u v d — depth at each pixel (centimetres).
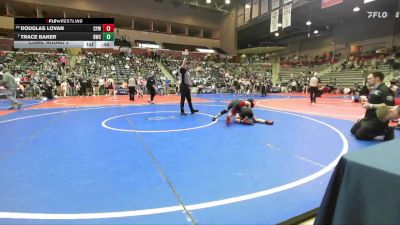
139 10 3475
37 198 275
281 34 3897
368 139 545
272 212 250
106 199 273
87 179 325
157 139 539
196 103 1399
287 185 311
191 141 523
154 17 3572
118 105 1262
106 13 3328
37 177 331
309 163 391
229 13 3791
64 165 377
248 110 729
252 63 3722
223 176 337
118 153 438
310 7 2522
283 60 4184
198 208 256
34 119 807
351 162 138
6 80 1074
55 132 611
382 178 124
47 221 232
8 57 2306
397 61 2477
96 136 568
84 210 251
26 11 3241
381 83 543
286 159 410
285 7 2173
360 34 3191
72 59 2606
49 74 2147
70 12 3259
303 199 277
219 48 4012
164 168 365
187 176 336
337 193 143
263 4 2661
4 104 1318
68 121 768
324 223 147
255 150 460
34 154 432
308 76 3139
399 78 2234
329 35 3603
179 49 3719
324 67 3294
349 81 2755
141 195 282
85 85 2062
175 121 769
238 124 723
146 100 1589
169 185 308
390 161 135
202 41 3962
